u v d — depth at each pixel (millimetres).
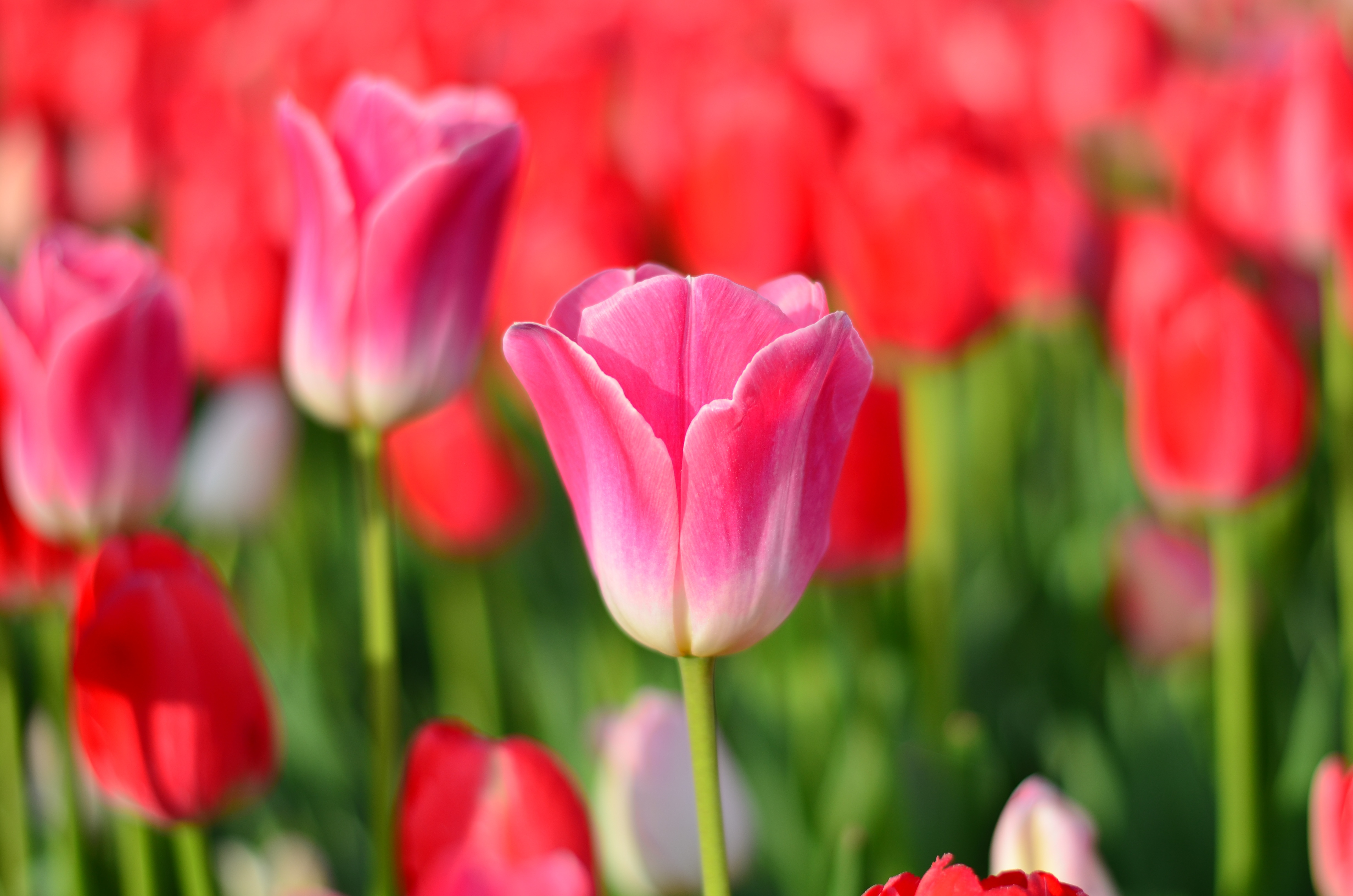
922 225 1258
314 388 1095
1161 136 1768
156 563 1068
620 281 995
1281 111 1286
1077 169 1796
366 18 2111
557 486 1672
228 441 1527
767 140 1320
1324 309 1445
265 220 1452
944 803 1204
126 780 1067
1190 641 1316
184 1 2434
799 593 997
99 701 1061
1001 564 1555
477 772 1022
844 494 1225
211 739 1066
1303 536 1481
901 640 1345
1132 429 1207
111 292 1132
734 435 976
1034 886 957
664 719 1159
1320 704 1271
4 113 2160
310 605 1619
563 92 1563
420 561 1583
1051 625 1414
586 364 975
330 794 1342
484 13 2336
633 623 994
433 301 1092
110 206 2127
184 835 1084
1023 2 2240
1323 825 1043
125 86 2146
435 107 1113
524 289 1371
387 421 1095
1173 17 2410
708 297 977
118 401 1115
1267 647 1326
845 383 989
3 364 1120
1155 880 1276
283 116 1091
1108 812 1279
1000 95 1980
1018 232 1359
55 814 1300
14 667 1207
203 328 1407
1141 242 1328
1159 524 1336
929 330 1271
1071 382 1779
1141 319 1203
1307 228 1280
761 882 1257
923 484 1283
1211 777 1322
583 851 1026
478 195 1090
